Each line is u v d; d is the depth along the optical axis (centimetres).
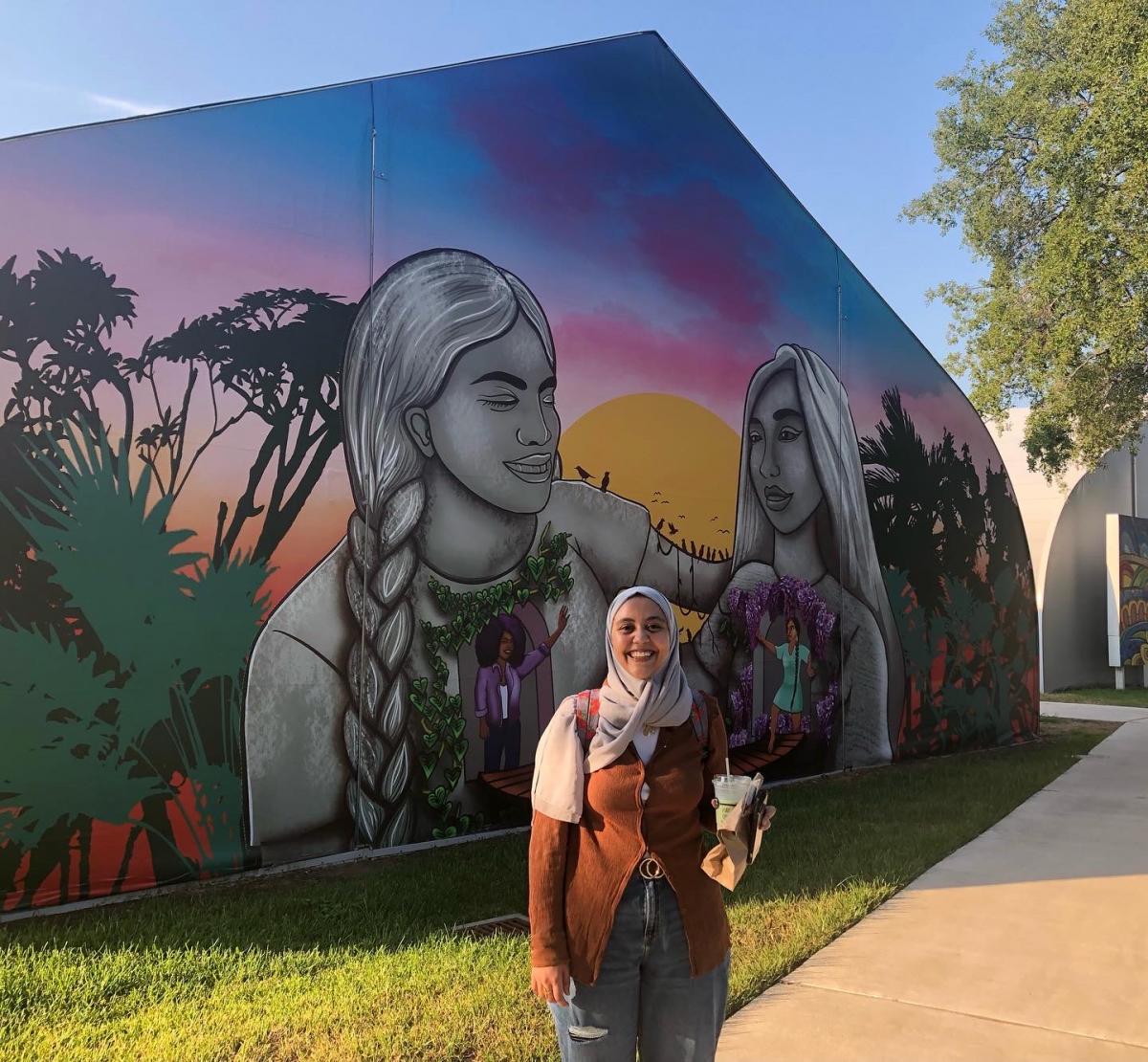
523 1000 424
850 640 1166
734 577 1002
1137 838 786
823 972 482
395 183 736
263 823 636
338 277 697
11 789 547
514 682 784
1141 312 1783
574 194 870
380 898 576
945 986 464
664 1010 248
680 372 957
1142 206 1773
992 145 2302
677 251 968
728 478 1005
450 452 756
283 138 678
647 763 252
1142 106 1716
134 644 593
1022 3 2167
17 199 575
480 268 787
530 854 254
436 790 725
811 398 1138
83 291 590
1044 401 2252
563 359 846
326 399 684
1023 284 2267
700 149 1009
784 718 1054
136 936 505
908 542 1298
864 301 1255
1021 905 598
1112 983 471
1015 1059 388
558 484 831
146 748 594
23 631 557
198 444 626
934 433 1380
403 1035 388
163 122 627
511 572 790
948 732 1344
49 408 574
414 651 721
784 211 1121
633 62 943
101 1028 395
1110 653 2678
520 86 836
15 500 560
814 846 731
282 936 510
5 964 461
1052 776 1121
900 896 618
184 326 624
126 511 597
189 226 632
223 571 630
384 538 709
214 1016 407
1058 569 2680
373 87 729
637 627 255
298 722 657
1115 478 2997
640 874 246
